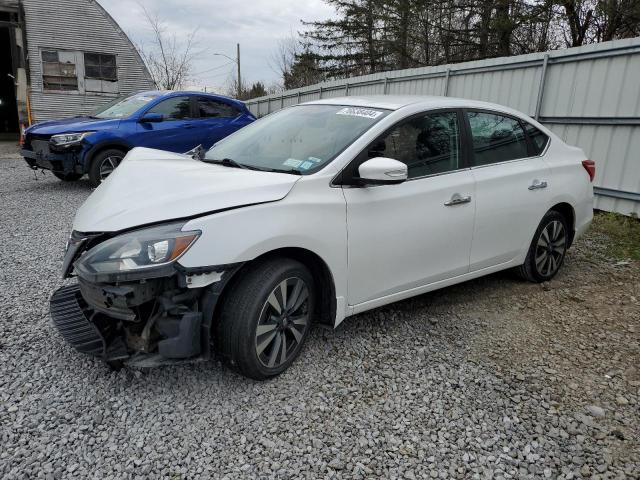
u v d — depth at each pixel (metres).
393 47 23.00
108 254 2.49
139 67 19.67
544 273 4.60
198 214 2.61
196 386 2.85
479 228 3.82
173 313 2.62
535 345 3.52
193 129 9.09
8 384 2.78
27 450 2.31
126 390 2.78
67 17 18.20
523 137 4.34
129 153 4.00
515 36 16.77
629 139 6.66
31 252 5.13
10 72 25.28
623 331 3.75
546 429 2.64
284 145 3.49
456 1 17.92
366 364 3.17
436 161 3.60
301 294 3.01
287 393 2.84
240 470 2.26
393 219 3.26
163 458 2.31
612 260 5.39
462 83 9.37
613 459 2.44
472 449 2.47
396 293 3.45
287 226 2.77
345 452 2.41
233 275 2.69
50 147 8.00
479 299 4.27
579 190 4.65
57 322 2.91
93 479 2.16
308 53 29.72
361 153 3.18
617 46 6.63
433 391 2.92
